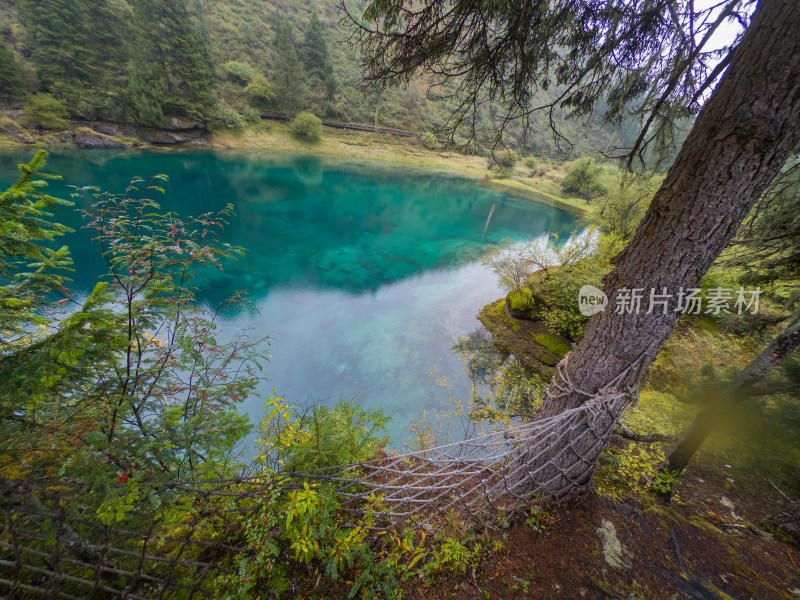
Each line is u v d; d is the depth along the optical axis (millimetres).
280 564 1854
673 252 1776
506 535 2312
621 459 3613
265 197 24391
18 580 1322
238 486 1987
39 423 1459
